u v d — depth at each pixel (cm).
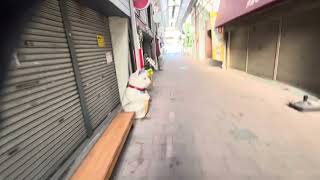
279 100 387
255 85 530
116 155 190
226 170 191
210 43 1345
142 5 445
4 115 123
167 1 2034
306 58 416
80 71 236
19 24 83
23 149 138
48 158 164
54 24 184
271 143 233
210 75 770
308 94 402
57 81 184
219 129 280
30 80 148
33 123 149
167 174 191
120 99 397
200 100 432
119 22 368
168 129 291
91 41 278
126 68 385
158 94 510
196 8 1809
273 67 545
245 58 729
